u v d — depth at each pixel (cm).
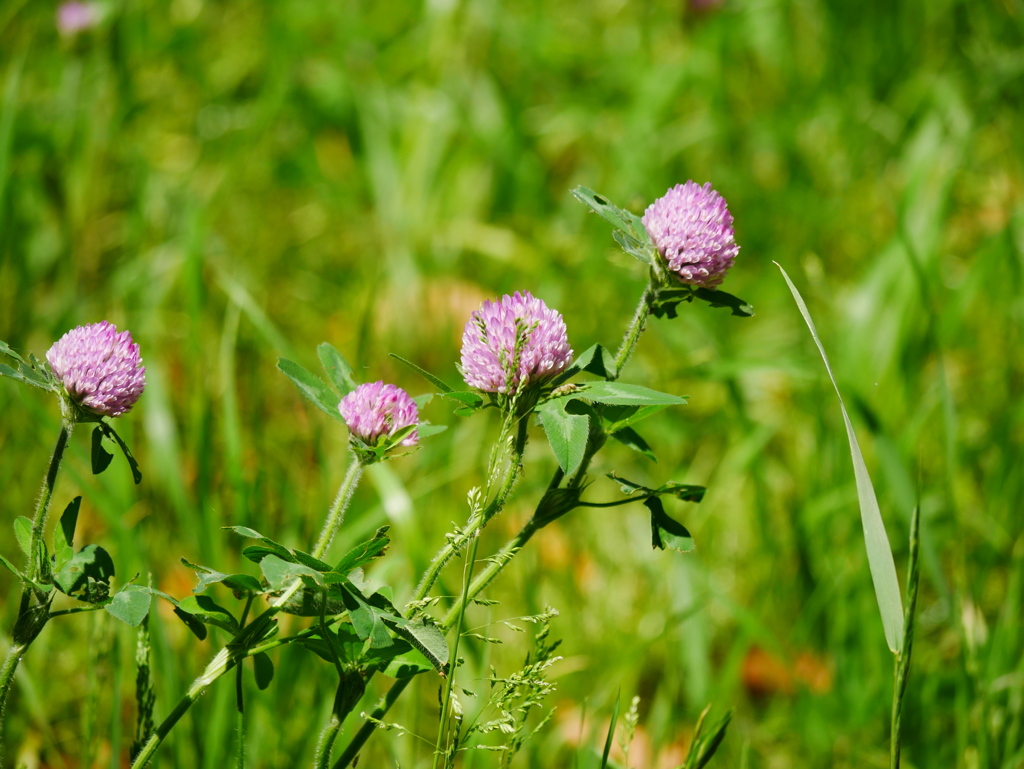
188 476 145
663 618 133
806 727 128
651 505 107
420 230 208
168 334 173
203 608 105
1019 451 151
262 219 219
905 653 108
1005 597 138
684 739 127
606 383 105
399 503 126
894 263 171
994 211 212
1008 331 180
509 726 106
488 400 105
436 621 106
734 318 198
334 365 109
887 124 241
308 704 125
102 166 208
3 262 175
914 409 165
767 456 167
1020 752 119
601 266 199
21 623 103
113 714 116
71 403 104
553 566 143
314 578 103
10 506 141
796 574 140
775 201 221
